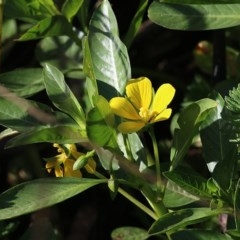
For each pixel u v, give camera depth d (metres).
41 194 0.72
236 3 0.80
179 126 0.72
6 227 0.85
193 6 0.79
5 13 0.85
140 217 0.92
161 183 0.75
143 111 0.71
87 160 0.71
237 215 0.70
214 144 0.75
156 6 0.79
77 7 0.84
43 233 0.76
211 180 0.72
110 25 0.75
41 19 0.85
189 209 0.71
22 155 0.92
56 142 0.71
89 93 0.73
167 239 0.79
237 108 0.72
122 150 0.74
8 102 0.73
